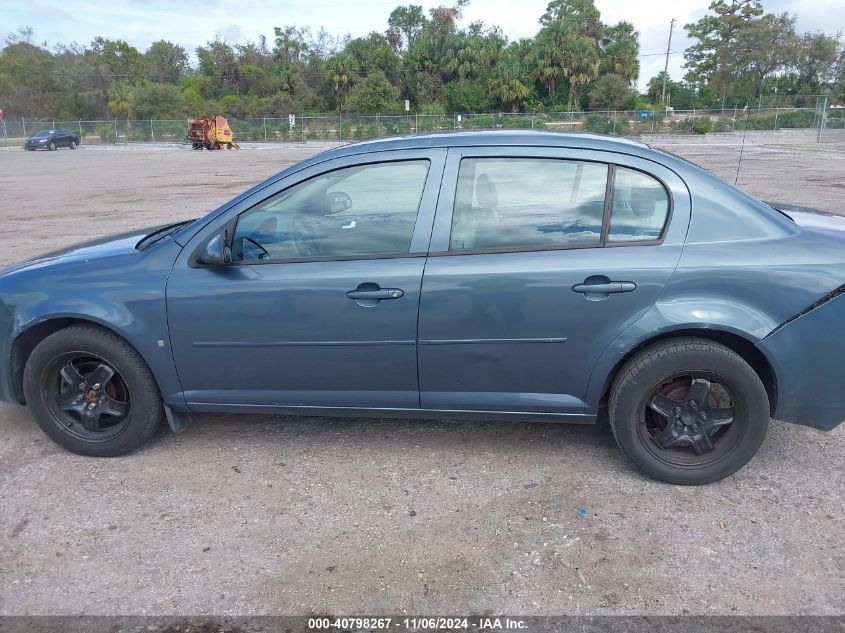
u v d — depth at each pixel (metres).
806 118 40.88
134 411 3.71
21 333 3.70
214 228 3.56
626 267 3.21
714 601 2.63
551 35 73.31
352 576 2.81
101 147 52.97
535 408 3.46
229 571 2.86
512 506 3.28
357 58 79.56
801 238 3.26
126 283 3.59
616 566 2.84
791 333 3.17
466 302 3.31
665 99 69.62
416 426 4.14
